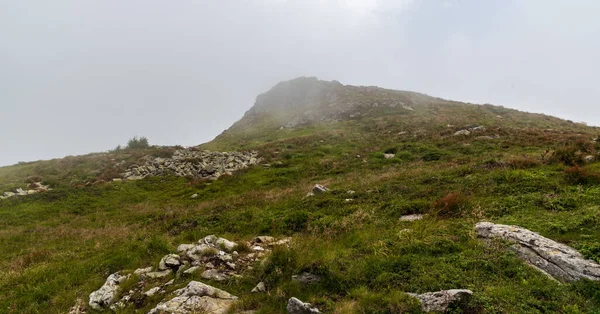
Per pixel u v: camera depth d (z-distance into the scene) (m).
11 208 22.39
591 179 11.95
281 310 7.27
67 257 12.45
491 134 29.34
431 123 40.78
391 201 13.62
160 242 11.88
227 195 23.62
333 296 7.36
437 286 6.96
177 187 28.31
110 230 16.73
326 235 11.27
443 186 14.48
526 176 13.51
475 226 9.55
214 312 7.30
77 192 26.06
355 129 45.34
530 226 9.02
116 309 8.13
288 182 24.81
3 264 12.61
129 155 39.12
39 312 8.53
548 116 47.81
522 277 6.96
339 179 21.80
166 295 8.33
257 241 11.97
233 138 61.69
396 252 8.71
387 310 6.48
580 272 6.77
